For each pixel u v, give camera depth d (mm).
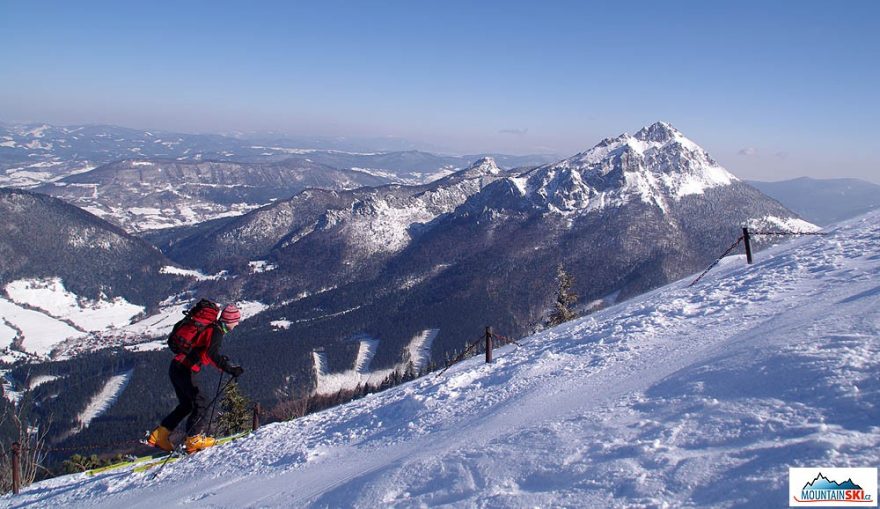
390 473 5207
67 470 27734
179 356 7801
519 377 8930
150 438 7684
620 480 3602
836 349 4570
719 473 3312
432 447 6234
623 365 7391
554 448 4512
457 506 4066
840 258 10289
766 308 7957
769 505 2826
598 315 14469
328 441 9461
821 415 3625
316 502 5441
